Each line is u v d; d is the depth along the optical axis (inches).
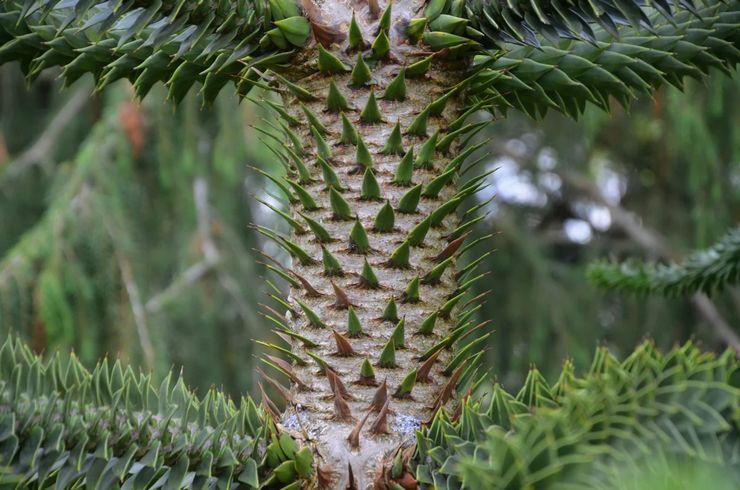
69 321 139.4
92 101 164.6
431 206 54.1
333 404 53.2
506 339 182.7
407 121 54.4
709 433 47.9
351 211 53.9
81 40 58.9
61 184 146.0
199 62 57.4
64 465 53.6
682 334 186.2
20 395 54.6
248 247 171.0
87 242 144.2
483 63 55.2
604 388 48.1
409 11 54.8
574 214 211.5
